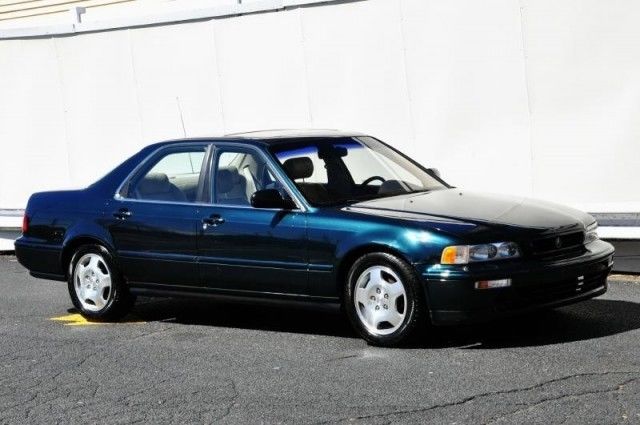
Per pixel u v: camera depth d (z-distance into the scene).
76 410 7.14
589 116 11.05
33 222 10.34
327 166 9.08
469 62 11.69
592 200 11.11
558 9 11.09
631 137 10.84
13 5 19.05
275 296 8.81
